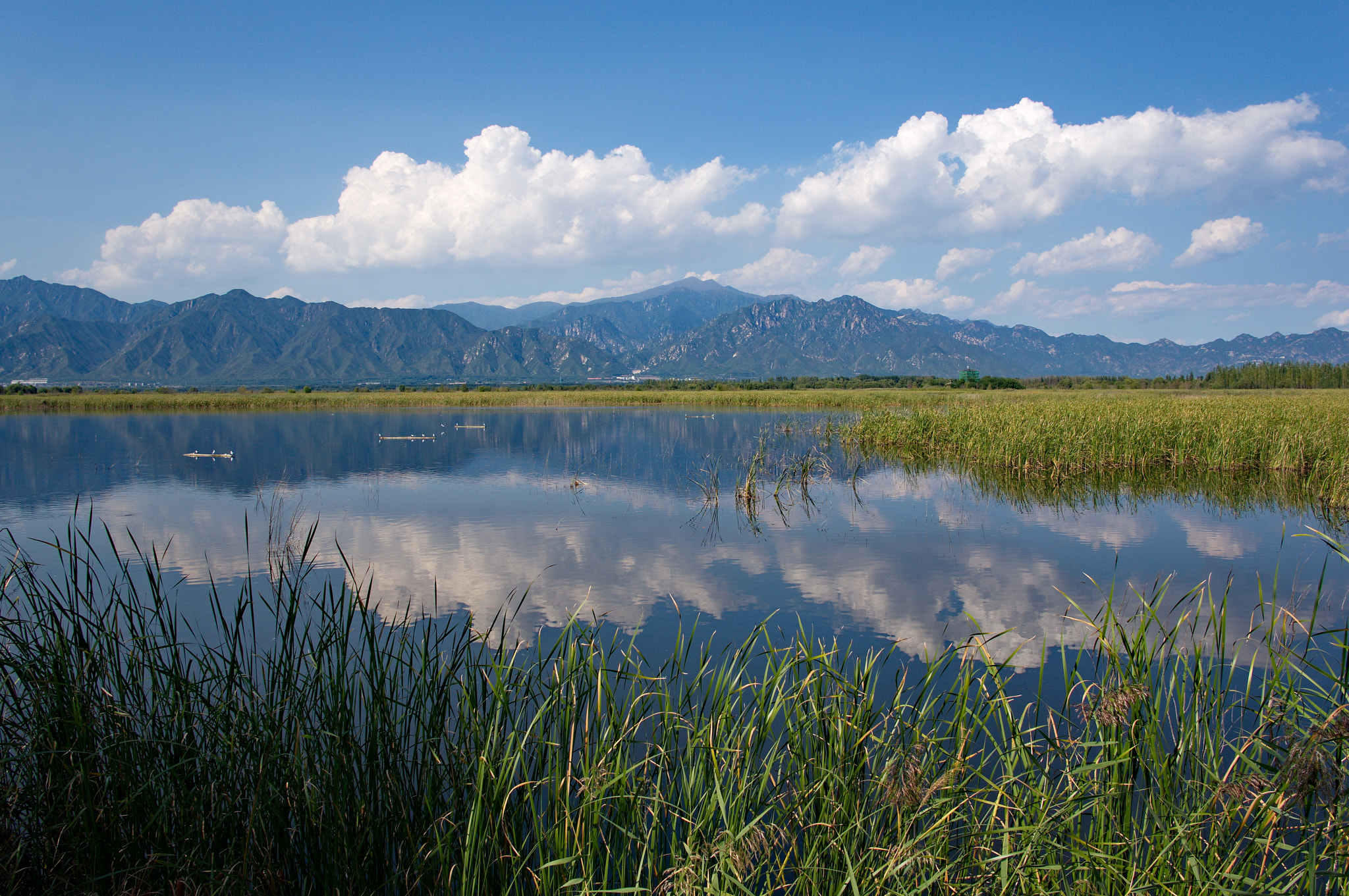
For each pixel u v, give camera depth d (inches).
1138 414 879.7
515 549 459.2
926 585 379.9
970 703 228.4
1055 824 139.8
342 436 1284.4
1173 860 131.7
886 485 711.7
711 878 120.2
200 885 135.3
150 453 1021.8
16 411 2046.0
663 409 2048.5
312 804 150.6
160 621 169.0
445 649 271.0
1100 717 144.5
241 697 171.5
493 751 151.9
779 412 1883.6
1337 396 1953.7
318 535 498.0
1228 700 217.6
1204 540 471.8
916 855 127.0
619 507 602.5
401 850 151.9
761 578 393.7
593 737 168.7
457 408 2201.0
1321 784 123.3
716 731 161.2
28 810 150.1
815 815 151.7
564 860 126.8
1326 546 453.1
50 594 168.4
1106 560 428.1
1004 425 876.6
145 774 156.6
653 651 284.4
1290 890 130.4
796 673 204.8
